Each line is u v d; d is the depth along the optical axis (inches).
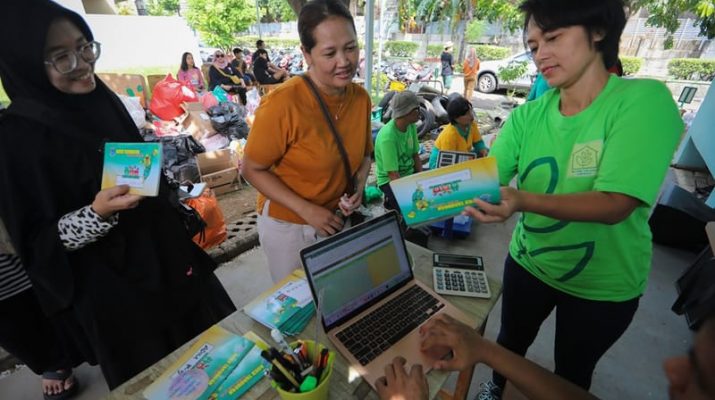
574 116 36.5
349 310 36.7
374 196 125.0
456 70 406.6
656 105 31.6
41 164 33.9
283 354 28.9
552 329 77.5
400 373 29.0
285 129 45.1
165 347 48.0
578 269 40.7
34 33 32.0
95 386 63.6
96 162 37.6
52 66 33.7
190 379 31.4
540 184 40.4
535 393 29.8
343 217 54.1
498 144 45.5
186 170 123.4
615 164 32.0
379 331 35.7
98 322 40.8
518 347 54.6
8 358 67.0
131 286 42.2
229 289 88.9
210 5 553.6
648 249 40.7
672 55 375.2
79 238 35.2
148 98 209.9
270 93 45.9
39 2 32.4
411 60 402.9
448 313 38.8
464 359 31.1
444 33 411.8
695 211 105.3
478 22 424.5
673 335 76.0
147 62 422.0
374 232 39.8
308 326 37.1
